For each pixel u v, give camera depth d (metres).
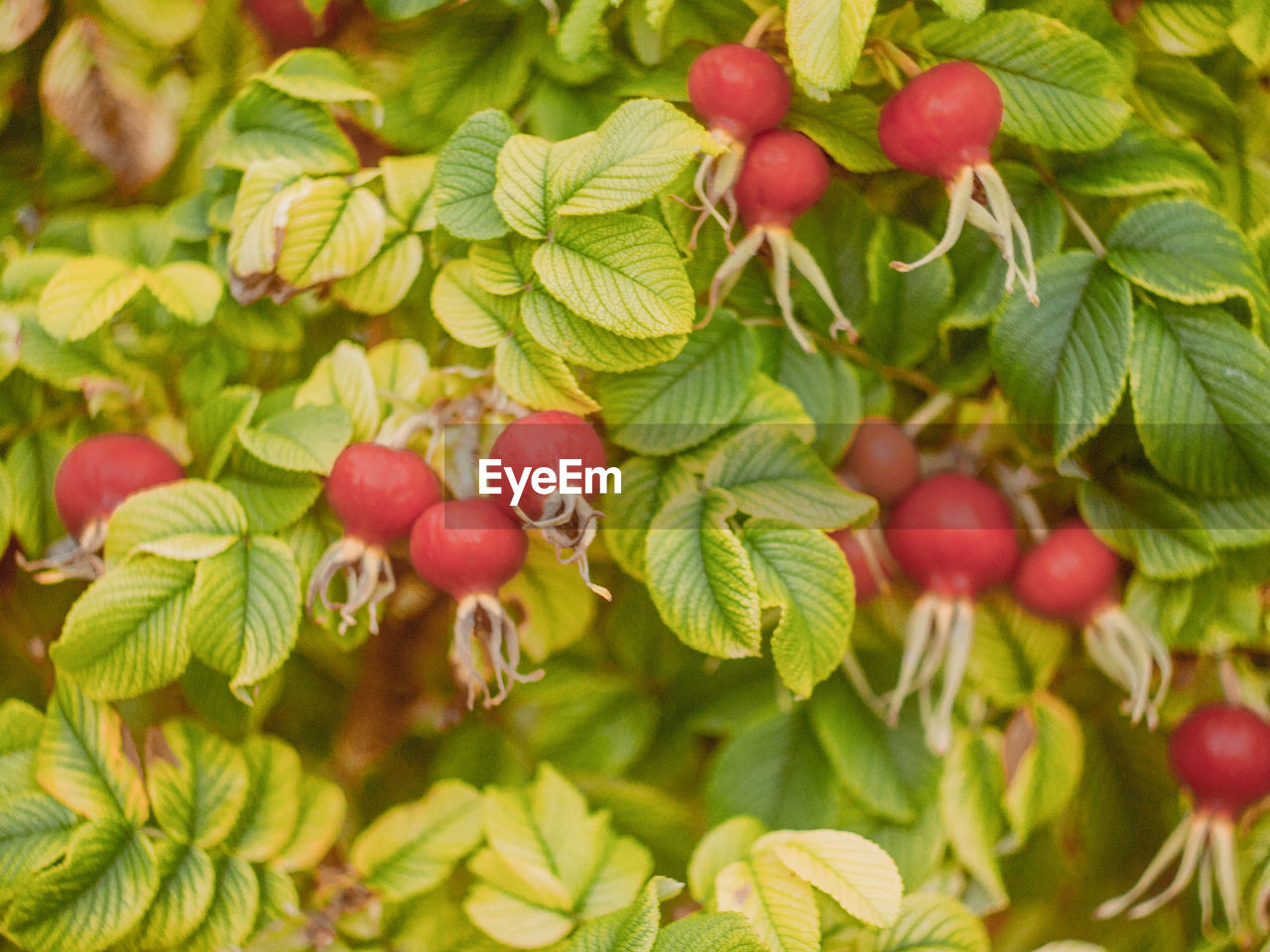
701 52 0.56
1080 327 0.55
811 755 0.59
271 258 0.55
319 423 0.56
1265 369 0.54
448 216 0.54
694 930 0.54
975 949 0.57
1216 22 0.56
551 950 0.57
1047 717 0.58
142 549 0.55
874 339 0.57
